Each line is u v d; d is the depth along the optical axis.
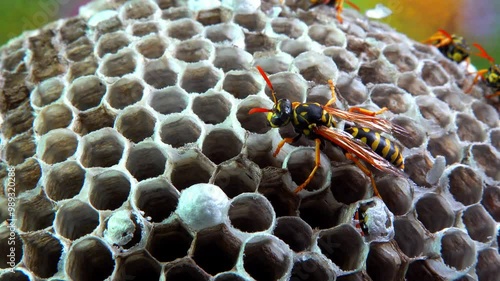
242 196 0.07
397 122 0.08
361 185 0.08
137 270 0.07
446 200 0.07
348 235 0.07
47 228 0.07
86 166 0.07
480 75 0.09
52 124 0.08
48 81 0.08
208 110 0.08
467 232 0.07
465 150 0.08
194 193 0.07
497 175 0.08
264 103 0.08
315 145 0.08
